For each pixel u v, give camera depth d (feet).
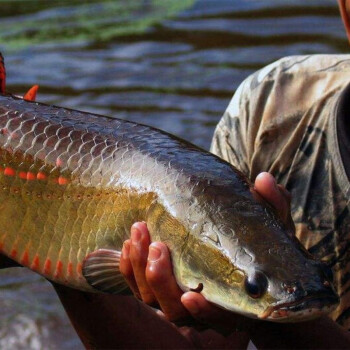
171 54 31.32
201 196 10.55
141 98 27.84
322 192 13.58
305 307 9.61
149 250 10.43
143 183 10.97
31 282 20.84
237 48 31.55
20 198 11.87
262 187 10.72
